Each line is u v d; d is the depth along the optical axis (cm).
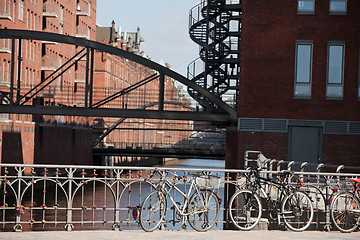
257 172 1218
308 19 2648
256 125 2659
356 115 2634
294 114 2650
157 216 1168
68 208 1155
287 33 2650
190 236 1103
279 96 2655
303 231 1216
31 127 5806
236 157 2692
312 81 2647
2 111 3294
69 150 7162
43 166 1145
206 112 3103
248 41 2659
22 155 5512
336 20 2641
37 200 4575
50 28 6650
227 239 1083
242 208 1235
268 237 1119
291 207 1221
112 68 10088
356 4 2636
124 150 7844
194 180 1187
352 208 1224
